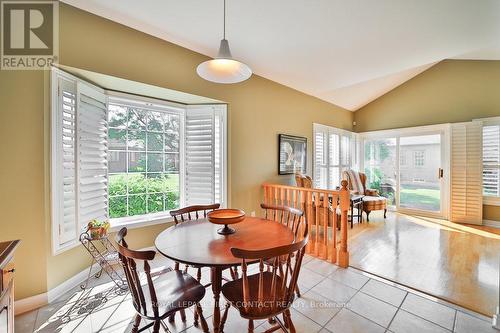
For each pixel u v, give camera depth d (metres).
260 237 1.58
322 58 3.07
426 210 4.83
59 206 1.97
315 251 2.83
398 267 2.50
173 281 1.52
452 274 2.34
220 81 1.77
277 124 3.89
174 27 2.32
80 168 2.19
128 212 2.79
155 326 1.25
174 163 3.14
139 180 2.87
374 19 2.27
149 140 2.94
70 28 1.96
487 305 1.83
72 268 2.12
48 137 1.89
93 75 2.16
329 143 5.10
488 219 4.16
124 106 2.73
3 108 1.69
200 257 1.27
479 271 2.40
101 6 1.98
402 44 2.81
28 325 1.62
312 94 4.57
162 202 3.04
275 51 2.85
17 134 1.74
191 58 2.79
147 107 2.87
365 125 5.77
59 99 1.97
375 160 5.66
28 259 1.78
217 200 3.14
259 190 3.59
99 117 2.44
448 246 3.11
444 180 4.57
